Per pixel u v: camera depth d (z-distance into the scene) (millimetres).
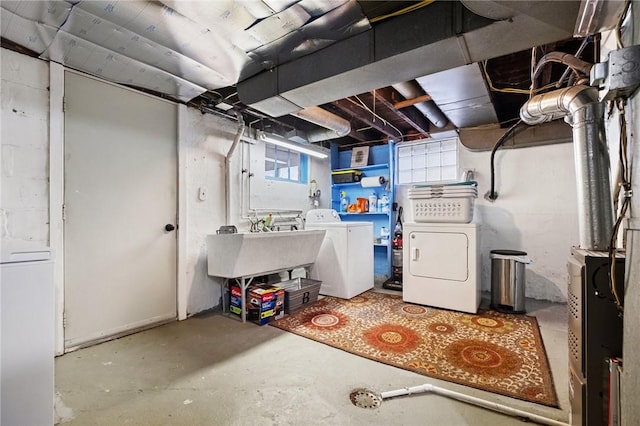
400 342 2318
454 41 1701
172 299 2850
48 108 2082
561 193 3520
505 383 1748
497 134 3689
